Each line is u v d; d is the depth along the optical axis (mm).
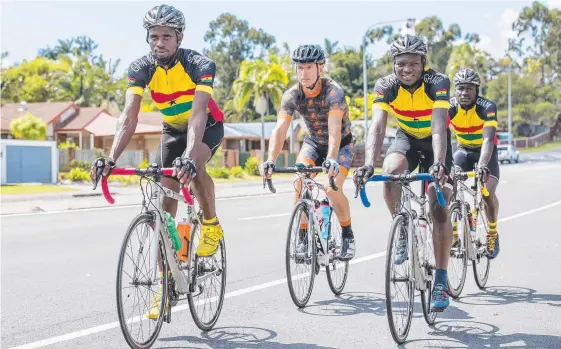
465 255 5848
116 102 70000
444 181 4398
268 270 7188
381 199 15977
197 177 4520
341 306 5570
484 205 6512
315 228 5586
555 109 83750
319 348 4371
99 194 20172
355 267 7352
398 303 4426
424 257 4793
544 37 103688
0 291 6234
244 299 5812
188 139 4188
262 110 48031
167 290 4258
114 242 9516
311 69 5395
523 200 15453
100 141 45281
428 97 4844
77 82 61781
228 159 39500
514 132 82750
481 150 6223
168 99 4555
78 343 4492
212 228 4691
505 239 9328
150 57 4484
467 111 6520
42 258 8141
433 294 4816
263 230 10586
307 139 6043
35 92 60062
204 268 4688
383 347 4395
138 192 21391
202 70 4375
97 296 6023
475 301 5746
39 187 23625
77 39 93375
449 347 4387
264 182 5395
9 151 26125
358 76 87625
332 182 5137
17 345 4445
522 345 4426
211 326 4809
